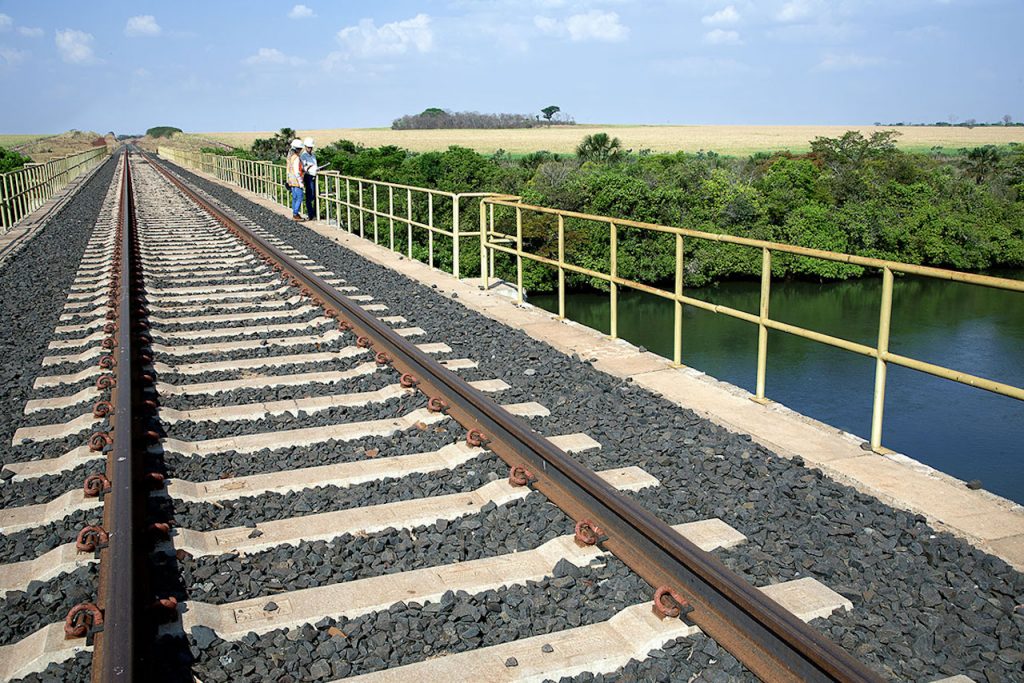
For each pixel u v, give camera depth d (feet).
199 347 31.35
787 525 16.61
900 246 134.31
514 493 17.84
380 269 52.03
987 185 155.63
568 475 17.21
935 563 15.11
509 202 43.06
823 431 22.22
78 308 39.04
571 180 139.85
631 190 128.98
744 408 24.23
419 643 13.15
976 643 12.73
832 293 119.03
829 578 14.65
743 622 12.76
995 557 15.05
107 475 18.49
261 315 36.55
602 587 14.38
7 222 76.18
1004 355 81.61
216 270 50.85
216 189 136.15
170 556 15.46
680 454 20.39
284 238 67.92
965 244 134.62
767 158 209.05
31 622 13.71
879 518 16.79
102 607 13.46
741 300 118.11
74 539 16.05
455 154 150.92
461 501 17.85
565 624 13.52
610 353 30.73
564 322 36.11
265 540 16.25
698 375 27.66
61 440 21.65
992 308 102.68
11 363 29.66
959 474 51.31
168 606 13.41
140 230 73.20
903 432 59.72
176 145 413.18
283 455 20.74
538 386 26.30
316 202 84.23
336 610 13.91
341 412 23.98
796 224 132.26
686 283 125.90
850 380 74.84
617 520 15.74
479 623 13.55
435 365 24.81
